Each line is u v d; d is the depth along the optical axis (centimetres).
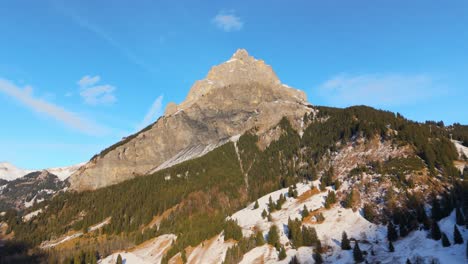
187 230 16262
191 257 13588
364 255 11019
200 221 17038
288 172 19812
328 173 17075
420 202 12912
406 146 16838
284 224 14112
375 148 17888
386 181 14525
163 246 15300
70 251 16075
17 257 16900
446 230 10819
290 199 16288
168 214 18838
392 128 19612
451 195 12200
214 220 16588
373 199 13962
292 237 12644
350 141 19812
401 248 10819
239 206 18350
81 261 14550
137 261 14438
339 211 14050
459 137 19525
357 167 16825
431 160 15012
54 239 19575
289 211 15138
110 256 15388
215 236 14838
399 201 13262
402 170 14962
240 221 15675
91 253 14675
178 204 19500
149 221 18862
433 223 10600
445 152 15725
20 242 19200
